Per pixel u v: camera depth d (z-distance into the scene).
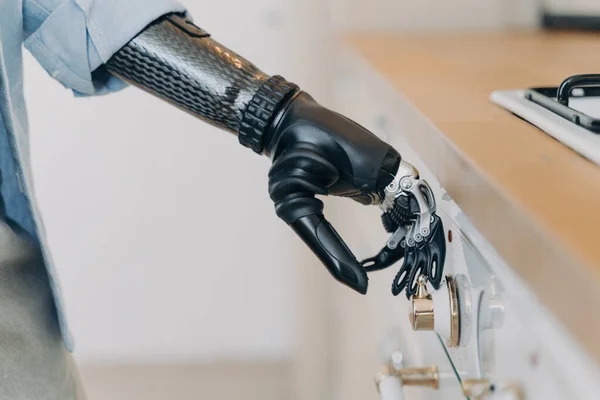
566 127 0.45
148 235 1.76
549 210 0.32
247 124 0.52
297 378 1.66
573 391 0.30
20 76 0.59
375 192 0.49
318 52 1.41
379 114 0.78
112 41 0.55
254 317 1.85
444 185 0.47
